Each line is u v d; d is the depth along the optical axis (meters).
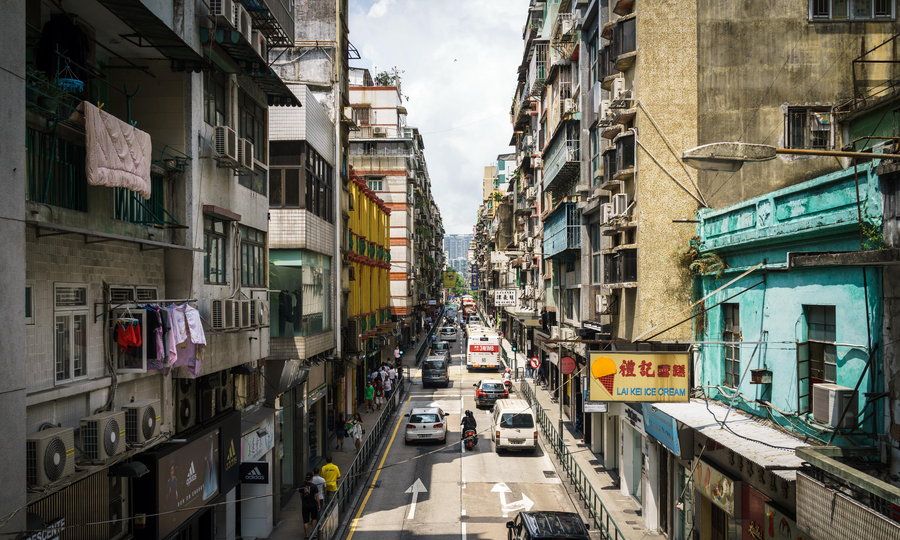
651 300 16.00
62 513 8.72
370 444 25.14
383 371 38.41
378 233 40.81
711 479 13.38
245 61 14.07
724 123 16.41
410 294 60.25
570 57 26.19
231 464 14.40
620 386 12.78
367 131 59.50
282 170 20.11
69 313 9.25
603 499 19.78
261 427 16.94
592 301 23.42
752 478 11.73
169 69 12.26
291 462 21.22
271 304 19.91
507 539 16.19
